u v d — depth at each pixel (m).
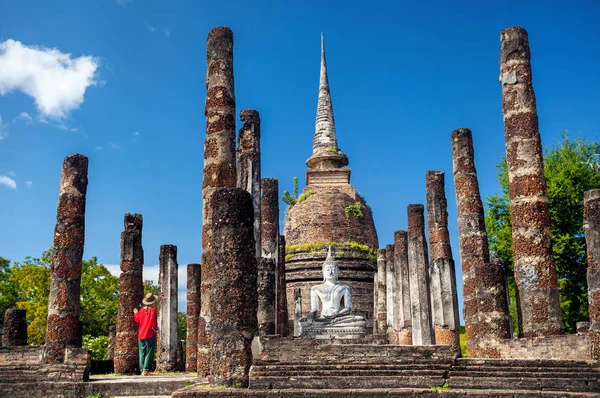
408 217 25.27
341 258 36.00
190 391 12.26
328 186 40.50
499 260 25.55
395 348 14.82
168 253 27.47
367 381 13.62
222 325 12.73
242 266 12.91
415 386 13.65
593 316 14.68
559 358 15.42
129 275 23.66
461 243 20.84
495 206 33.97
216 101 17.69
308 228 37.59
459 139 21.59
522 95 18.69
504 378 13.62
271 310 19.62
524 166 18.23
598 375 13.45
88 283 42.03
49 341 17.66
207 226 16.78
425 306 23.66
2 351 17.73
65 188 18.88
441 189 23.30
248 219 13.22
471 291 20.00
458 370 14.23
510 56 19.03
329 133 43.78
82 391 15.34
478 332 17.88
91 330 41.59
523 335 17.44
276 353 14.95
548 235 17.86
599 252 14.88
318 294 26.23
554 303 17.30
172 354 26.25
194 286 26.94
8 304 42.16
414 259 24.47
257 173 21.47
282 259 25.94
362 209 38.72
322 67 46.75
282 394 12.50
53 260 18.42
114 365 22.94
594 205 15.18
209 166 17.27
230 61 18.16
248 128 21.91
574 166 30.77
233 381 12.55
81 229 18.83
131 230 24.28
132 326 23.16
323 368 14.26
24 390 15.59
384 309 31.22
